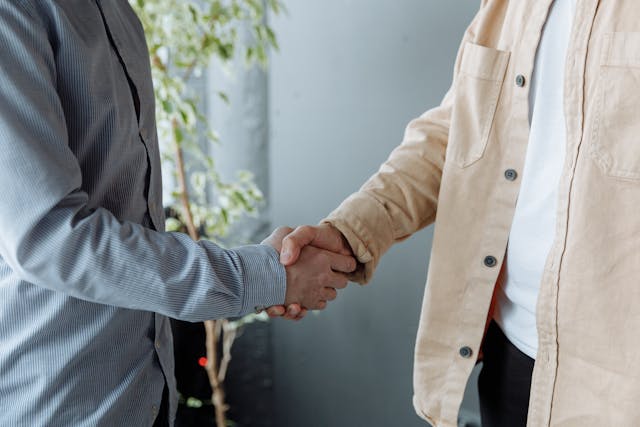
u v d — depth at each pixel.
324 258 1.25
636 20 0.93
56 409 0.99
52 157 0.86
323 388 2.53
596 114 0.96
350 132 2.27
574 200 0.98
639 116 0.92
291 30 2.30
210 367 2.30
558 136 1.04
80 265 0.90
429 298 1.25
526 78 1.07
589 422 1.00
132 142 1.05
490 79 1.13
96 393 1.02
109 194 1.03
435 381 1.27
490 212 1.15
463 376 1.23
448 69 2.03
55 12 0.91
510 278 1.14
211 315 1.01
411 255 2.24
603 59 0.95
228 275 1.04
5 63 0.84
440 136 1.35
